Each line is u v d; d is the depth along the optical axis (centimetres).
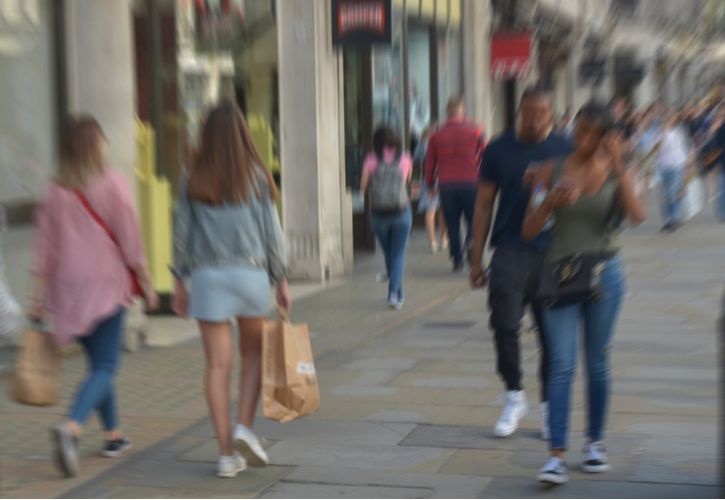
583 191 1345
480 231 1582
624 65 9862
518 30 5372
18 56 2242
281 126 3234
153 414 1761
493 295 1569
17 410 1797
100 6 2223
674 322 2492
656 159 4675
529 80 6209
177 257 1421
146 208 2642
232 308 1393
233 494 1366
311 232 3244
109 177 1465
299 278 3256
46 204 1456
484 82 5103
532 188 1392
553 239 1379
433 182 3344
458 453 1519
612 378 1931
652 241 4272
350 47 3198
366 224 4012
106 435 1532
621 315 2600
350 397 1855
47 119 2244
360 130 4044
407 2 4259
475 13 5031
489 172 1556
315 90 3222
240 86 3206
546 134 1538
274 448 1559
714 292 2945
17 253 2159
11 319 1841
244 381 1458
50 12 2239
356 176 4050
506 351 1580
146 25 2709
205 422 1711
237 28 3119
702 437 1559
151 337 2417
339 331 2466
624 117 5725
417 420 1695
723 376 1238
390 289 2770
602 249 1366
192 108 2864
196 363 2148
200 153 1400
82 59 2233
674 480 1375
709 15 12050
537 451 1520
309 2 3206
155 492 1377
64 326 1429
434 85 4725
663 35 11262
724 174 4812
